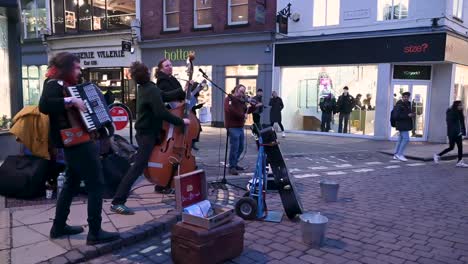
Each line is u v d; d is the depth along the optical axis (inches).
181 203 152.9
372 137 543.8
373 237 174.1
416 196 247.8
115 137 259.3
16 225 163.5
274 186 216.5
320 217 166.9
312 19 563.8
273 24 581.6
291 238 170.9
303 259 149.9
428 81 541.0
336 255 154.1
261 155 193.3
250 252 155.1
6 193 201.3
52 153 203.2
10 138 291.7
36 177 196.9
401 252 158.2
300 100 601.6
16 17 303.3
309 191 255.6
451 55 505.7
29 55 845.8
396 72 532.7
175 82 219.9
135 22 693.3
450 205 227.9
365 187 270.5
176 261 139.2
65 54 138.5
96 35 735.7
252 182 198.7
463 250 161.3
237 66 623.5
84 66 768.3
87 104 138.6
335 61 551.8
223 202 215.6
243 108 287.6
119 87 738.8
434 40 487.8
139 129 185.5
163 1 674.2
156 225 167.9
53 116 138.3
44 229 160.1
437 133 540.7
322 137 557.3
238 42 609.9
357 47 536.1
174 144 200.4
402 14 510.3
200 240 132.6
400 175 319.0
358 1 532.4
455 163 399.2
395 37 510.3
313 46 563.2
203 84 226.2
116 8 732.7
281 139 530.6
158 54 689.0
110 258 145.3
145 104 181.5
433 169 355.6
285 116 611.8
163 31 676.7
